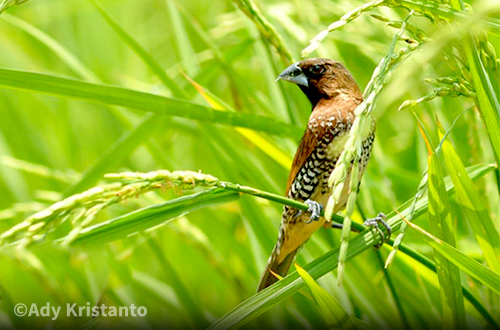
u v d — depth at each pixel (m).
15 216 10.21
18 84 6.01
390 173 8.66
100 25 12.13
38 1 12.10
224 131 8.98
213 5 11.54
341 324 5.47
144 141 8.23
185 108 6.78
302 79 8.25
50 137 11.27
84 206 4.29
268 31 7.32
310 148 8.00
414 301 7.62
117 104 6.44
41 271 8.38
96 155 11.10
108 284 8.64
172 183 4.65
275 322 7.89
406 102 5.11
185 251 9.89
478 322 6.95
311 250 8.42
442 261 5.69
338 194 4.09
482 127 7.16
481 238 5.70
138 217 5.38
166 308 8.56
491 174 7.13
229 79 8.84
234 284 8.74
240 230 9.59
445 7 4.84
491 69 5.38
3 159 9.45
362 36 8.74
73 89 6.21
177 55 12.25
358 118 4.23
